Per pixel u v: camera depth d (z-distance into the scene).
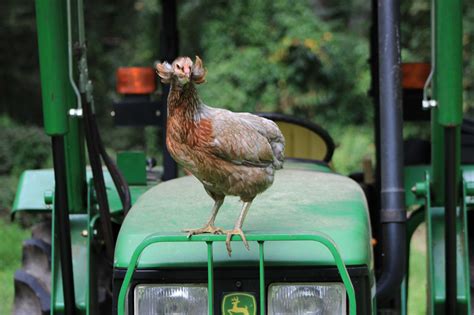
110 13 22.12
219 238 4.90
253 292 5.18
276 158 5.02
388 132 6.37
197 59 4.76
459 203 6.71
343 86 19.78
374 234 7.96
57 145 6.20
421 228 15.16
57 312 6.50
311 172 6.58
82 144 7.02
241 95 19.08
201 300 5.23
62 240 6.28
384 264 6.27
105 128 20.97
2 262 14.31
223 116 4.87
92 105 6.50
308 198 5.83
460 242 6.59
